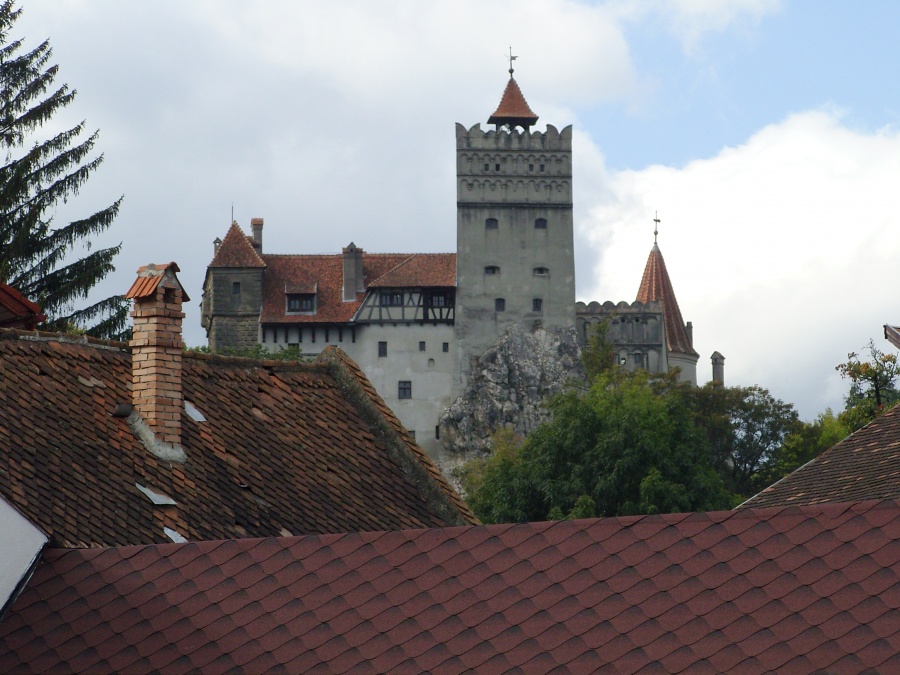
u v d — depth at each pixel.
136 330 48.00
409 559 32.38
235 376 52.53
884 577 29.19
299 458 50.56
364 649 30.95
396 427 53.69
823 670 28.20
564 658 29.64
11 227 100.19
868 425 57.62
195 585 33.25
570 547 31.55
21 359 46.28
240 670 31.23
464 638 30.56
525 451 160.88
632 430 148.88
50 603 33.84
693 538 30.91
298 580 32.66
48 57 106.06
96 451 44.75
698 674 28.72
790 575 29.77
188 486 46.12
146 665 31.91
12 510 36.94
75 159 103.50
